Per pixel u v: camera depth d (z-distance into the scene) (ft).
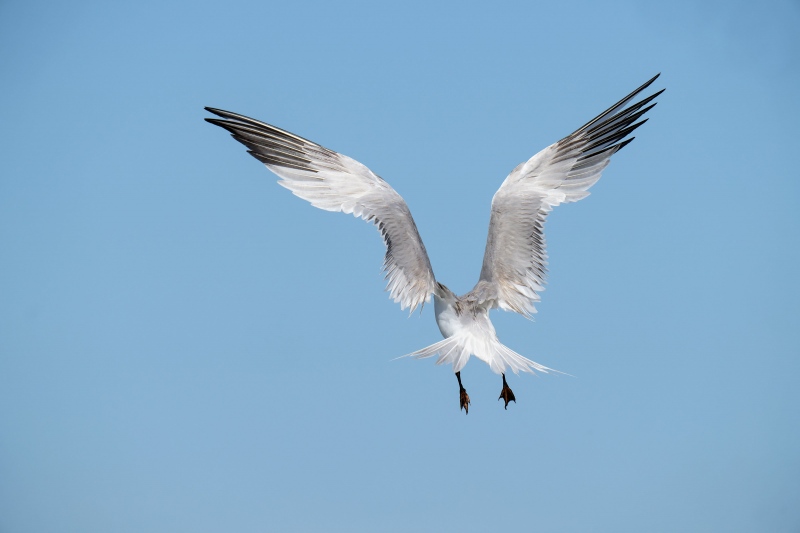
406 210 51.93
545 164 54.44
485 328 48.01
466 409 48.96
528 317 50.39
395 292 49.37
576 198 53.83
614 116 54.95
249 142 53.67
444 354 45.78
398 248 50.26
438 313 49.03
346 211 52.21
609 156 54.65
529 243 51.62
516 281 50.96
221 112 53.72
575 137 55.11
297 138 54.85
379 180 53.98
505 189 53.83
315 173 53.83
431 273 49.70
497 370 45.24
